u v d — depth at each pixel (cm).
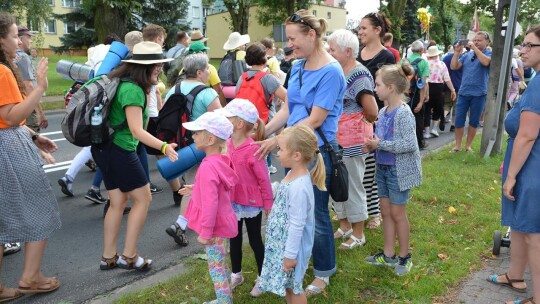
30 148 346
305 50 329
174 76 655
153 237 487
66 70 591
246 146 345
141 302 342
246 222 359
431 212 529
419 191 593
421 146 889
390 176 377
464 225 488
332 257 357
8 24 329
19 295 358
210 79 611
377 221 493
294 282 301
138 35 538
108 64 408
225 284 324
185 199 452
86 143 369
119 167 380
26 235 342
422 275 378
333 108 340
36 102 330
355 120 417
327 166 338
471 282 373
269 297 350
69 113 365
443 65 1001
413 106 855
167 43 3203
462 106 820
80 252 447
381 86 373
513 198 318
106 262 407
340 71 333
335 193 338
